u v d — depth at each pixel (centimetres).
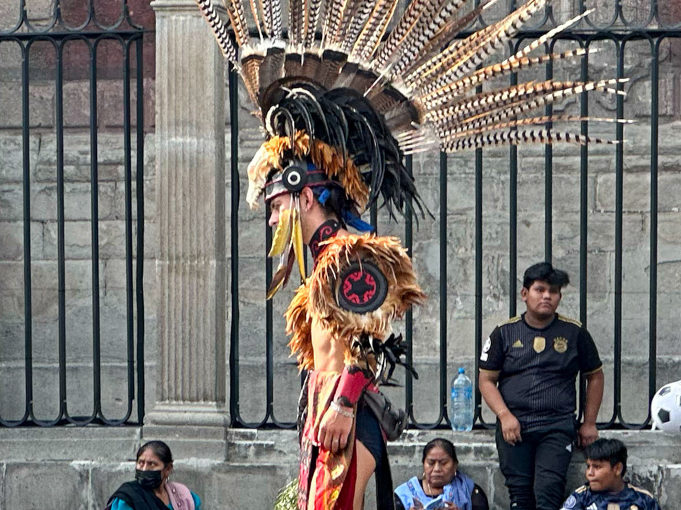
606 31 1535
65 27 1620
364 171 855
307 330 891
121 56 1881
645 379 1766
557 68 1788
